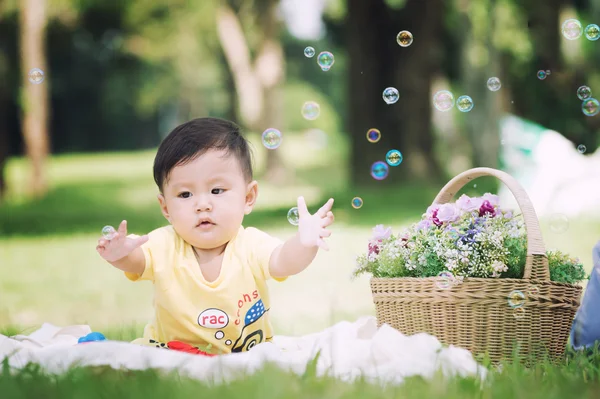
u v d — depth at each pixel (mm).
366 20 16109
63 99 34094
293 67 39344
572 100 17016
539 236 2975
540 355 2945
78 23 22484
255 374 2340
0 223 12914
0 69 17781
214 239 2975
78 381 2307
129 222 12273
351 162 16469
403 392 2279
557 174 10164
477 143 15922
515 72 17234
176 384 2277
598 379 2566
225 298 2969
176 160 2979
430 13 15781
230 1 19969
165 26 24516
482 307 2918
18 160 28484
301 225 2836
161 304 3006
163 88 34438
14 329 4566
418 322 3018
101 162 30031
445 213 3135
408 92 16078
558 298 2967
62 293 6367
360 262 3307
